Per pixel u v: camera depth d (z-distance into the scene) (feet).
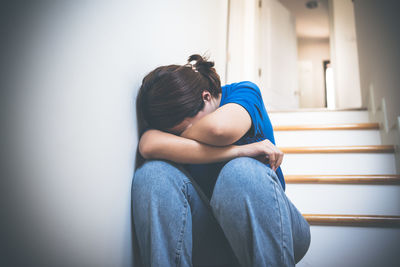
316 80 22.75
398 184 3.92
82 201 1.63
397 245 3.36
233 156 2.33
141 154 2.35
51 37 1.41
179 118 2.28
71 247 1.53
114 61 2.09
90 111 1.74
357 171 4.77
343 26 12.49
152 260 2.04
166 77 2.28
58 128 1.44
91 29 1.78
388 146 4.69
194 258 2.48
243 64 9.88
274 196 2.09
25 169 1.23
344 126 5.70
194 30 5.06
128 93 2.35
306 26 21.65
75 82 1.59
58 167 1.44
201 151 2.24
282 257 2.04
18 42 1.21
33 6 1.30
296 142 5.85
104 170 1.89
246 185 2.07
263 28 11.02
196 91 2.33
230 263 2.54
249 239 2.08
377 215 3.52
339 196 4.04
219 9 7.45
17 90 1.20
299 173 4.95
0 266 1.11
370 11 6.19
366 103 6.92
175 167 2.29
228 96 2.67
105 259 1.87
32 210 1.27
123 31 2.28
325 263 3.45
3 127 1.13
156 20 3.18
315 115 7.16
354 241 3.45
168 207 2.11
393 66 4.71
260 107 2.58
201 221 2.35
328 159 4.90
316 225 3.55
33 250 1.28
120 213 2.10
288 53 12.63
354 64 12.05
